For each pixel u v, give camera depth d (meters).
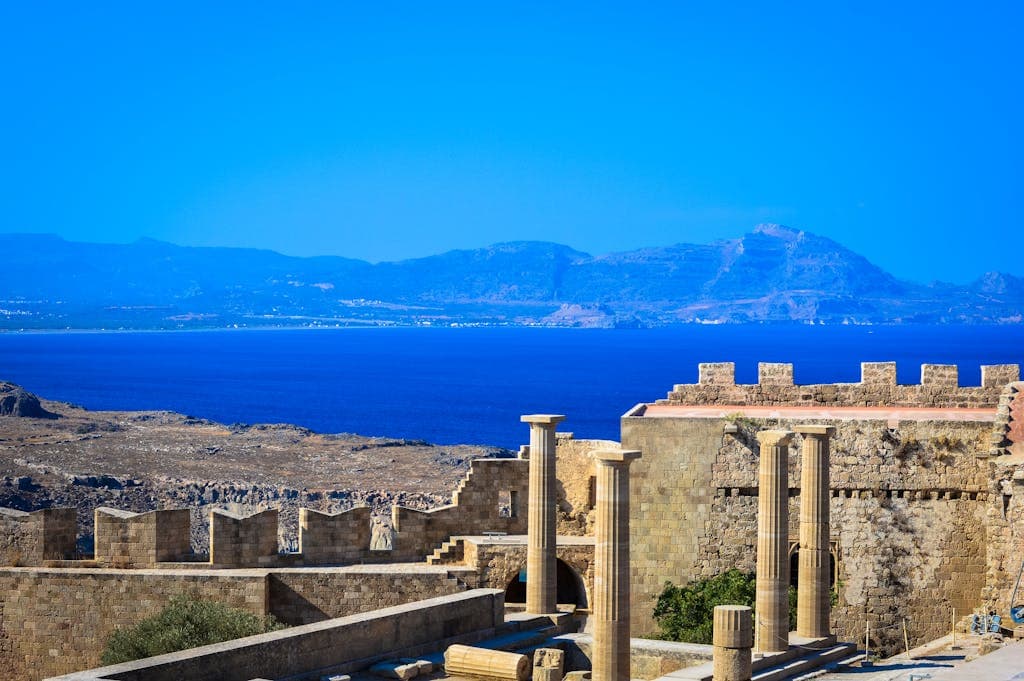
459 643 65.00
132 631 69.94
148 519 77.25
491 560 78.25
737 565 74.88
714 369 82.69
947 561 73.75
